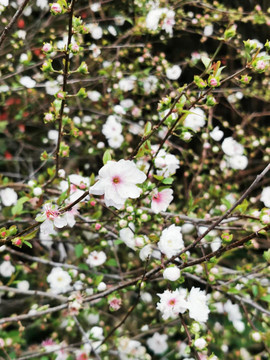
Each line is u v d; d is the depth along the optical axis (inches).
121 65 98.2
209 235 71.9
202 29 104.3
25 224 81.6
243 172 104.3
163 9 86.6
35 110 98.2
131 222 55.1
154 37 104.0
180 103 46.1
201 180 95.3
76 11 89.1
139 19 93.0
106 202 41.5
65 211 43.3
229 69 104.9
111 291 58.6
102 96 101.7
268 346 64.7
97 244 78.7
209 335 58.1
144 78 96.3
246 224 69.9
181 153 98.3
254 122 111.0
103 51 100.3
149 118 100.2
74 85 93.3
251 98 109.9
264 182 101.0
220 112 109.0
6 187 78.5
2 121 99.0
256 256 92.5
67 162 102.5
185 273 65.6
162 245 50.8
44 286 88.4
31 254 94.6
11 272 81.0
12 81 92.6
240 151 93.0
